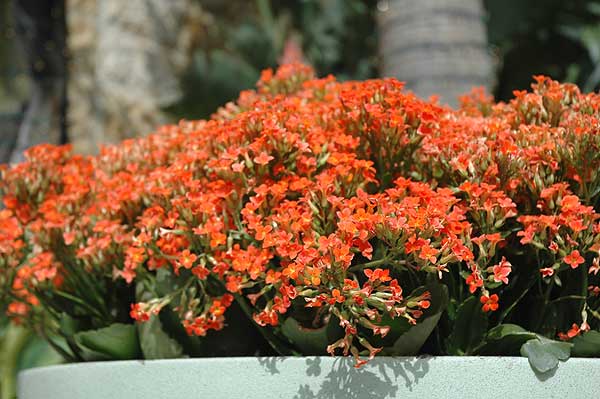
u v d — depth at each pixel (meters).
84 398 2.23
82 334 2.35
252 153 2.12
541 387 1.89
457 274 2.17
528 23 6.80
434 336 2.14
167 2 9.36
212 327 2.12
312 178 2.17
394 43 4.06
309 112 2.32
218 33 9.56
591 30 6.77
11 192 2.56
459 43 3.99
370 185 2.23
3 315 3.58
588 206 2.07
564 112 2.31
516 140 2.16
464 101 2.77
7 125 6.79
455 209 1.97
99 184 2.49
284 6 9.62
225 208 2.09
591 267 1.98
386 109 2.17
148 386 2.10
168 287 2.27
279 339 2.18
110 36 9.16
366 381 1.91
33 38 5.74
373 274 1.84
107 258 2.35
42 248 2.49
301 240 2.03
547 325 2.14
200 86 6.70
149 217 2.22
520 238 2.19
